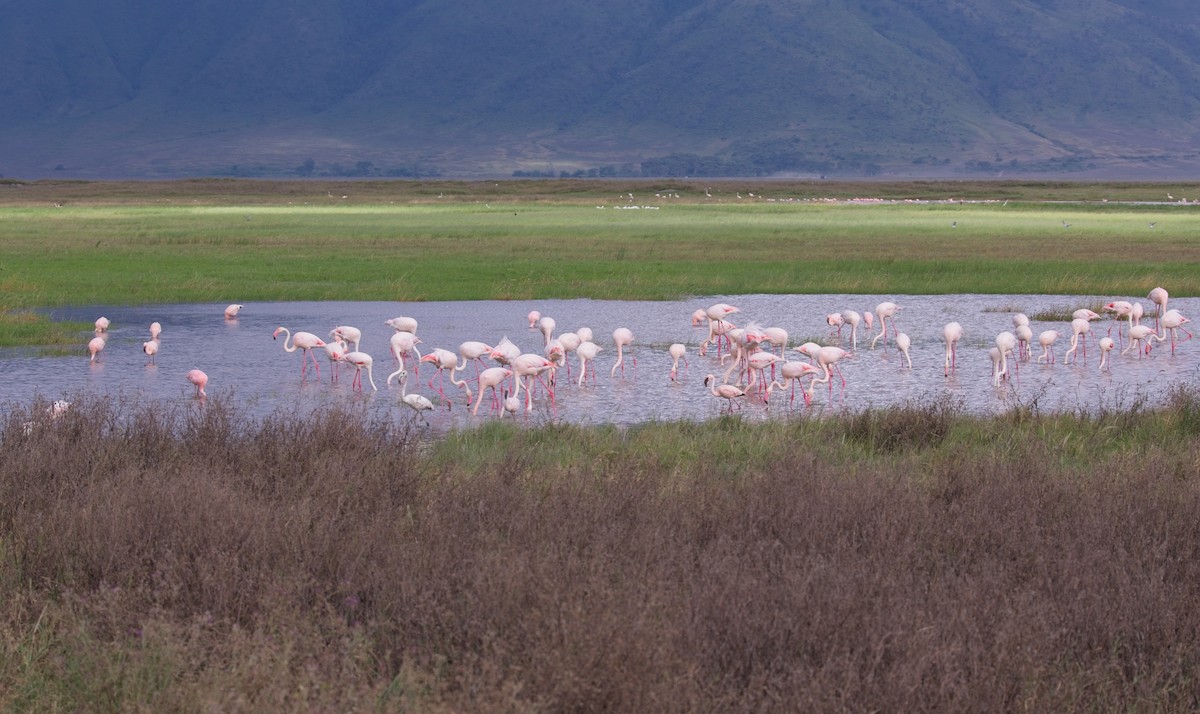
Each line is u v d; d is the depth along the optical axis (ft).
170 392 79.71
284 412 66.64
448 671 27.02
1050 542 36.19
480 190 599.98
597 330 115.03
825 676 25.50
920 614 28.27
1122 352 101.09
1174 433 60.44
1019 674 26.48
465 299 142.31
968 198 518.78
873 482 42.11
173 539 34.35
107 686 26.48
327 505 39.45
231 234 241.14
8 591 32.32
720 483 44.11
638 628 26.03
